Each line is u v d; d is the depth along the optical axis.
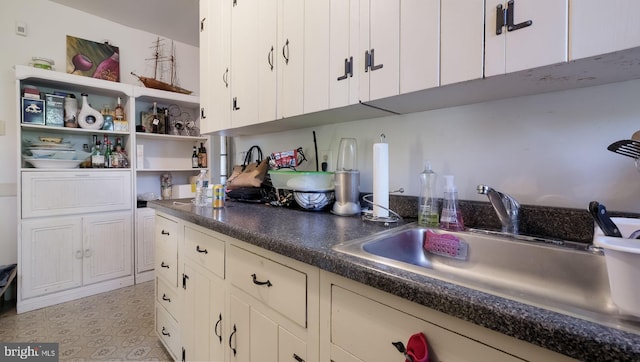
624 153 0.71
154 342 1.75
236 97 1.64
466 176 1.10
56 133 2.47
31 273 2.13
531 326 0.40
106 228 2.47
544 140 0.93
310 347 0.76
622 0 0.58
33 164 2.19
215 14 1.80
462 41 0.79
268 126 1.67
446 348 0.51
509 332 0.42
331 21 1.13
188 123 3.13
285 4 1.32
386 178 1.14
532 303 0.44
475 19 0.77
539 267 0.79
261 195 1.70
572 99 0.88
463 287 0.50
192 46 3.37
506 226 0.92
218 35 1.77
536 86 0.85
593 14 0.61
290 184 1.38
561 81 0.80
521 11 0.70
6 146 2.26
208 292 1.21
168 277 1.56
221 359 1.13
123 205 2.55
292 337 0.81
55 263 2.23
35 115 2.16
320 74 1.18
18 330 1.87
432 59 0.85
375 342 0.61
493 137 1.04
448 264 0.95
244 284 1.00
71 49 2.54
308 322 0.77
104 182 2.45
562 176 0.90
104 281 2.46
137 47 2.95
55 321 1.98
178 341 1.45
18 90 2.06
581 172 0.87
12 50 2.28
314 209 1.36
